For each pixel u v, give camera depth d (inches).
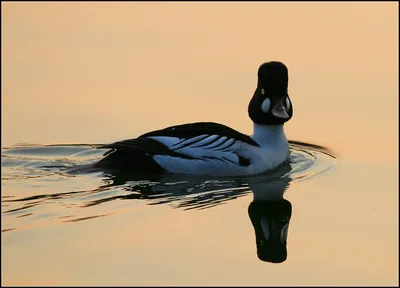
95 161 686.5
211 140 637.3
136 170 628.7
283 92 657.0
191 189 618.5
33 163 676.1
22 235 526.6
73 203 579.5
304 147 741.3
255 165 643.5
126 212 567.2
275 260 524.7
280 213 596.7
